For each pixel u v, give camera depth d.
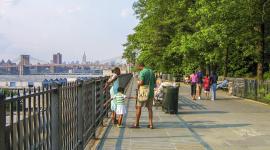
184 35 49.34
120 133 14.52
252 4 29.38
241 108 24.75
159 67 67.81
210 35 31.02
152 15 65.31
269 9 29.73
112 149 11.63
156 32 65.94
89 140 12.49
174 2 56.06
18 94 5.10
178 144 12.56
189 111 22.62
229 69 55.28
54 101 7.21
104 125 16.52
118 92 16.05
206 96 33.34
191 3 51.41
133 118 18.98
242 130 15.62
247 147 12.25
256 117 19.97
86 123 11.70
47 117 6.67
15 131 4.94
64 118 8.17
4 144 4.50
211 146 12.33
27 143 5.43
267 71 50.34
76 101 9.91
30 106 5.57
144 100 15.59
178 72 68.25
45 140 6.54
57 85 7.32
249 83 33.56
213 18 30.72
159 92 24.31
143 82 15.56
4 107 4.51
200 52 43.75
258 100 30.95
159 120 18.36
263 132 15.17
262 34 32.22
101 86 16.52
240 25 30.42
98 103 15.36
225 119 19.03
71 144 9.09
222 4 29.52
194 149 11.81
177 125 16.78
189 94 38.97
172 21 57.34
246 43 33.22
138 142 12.80
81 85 10.61
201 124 17.19
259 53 33.31
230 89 38.44
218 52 39.66
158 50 66.44
